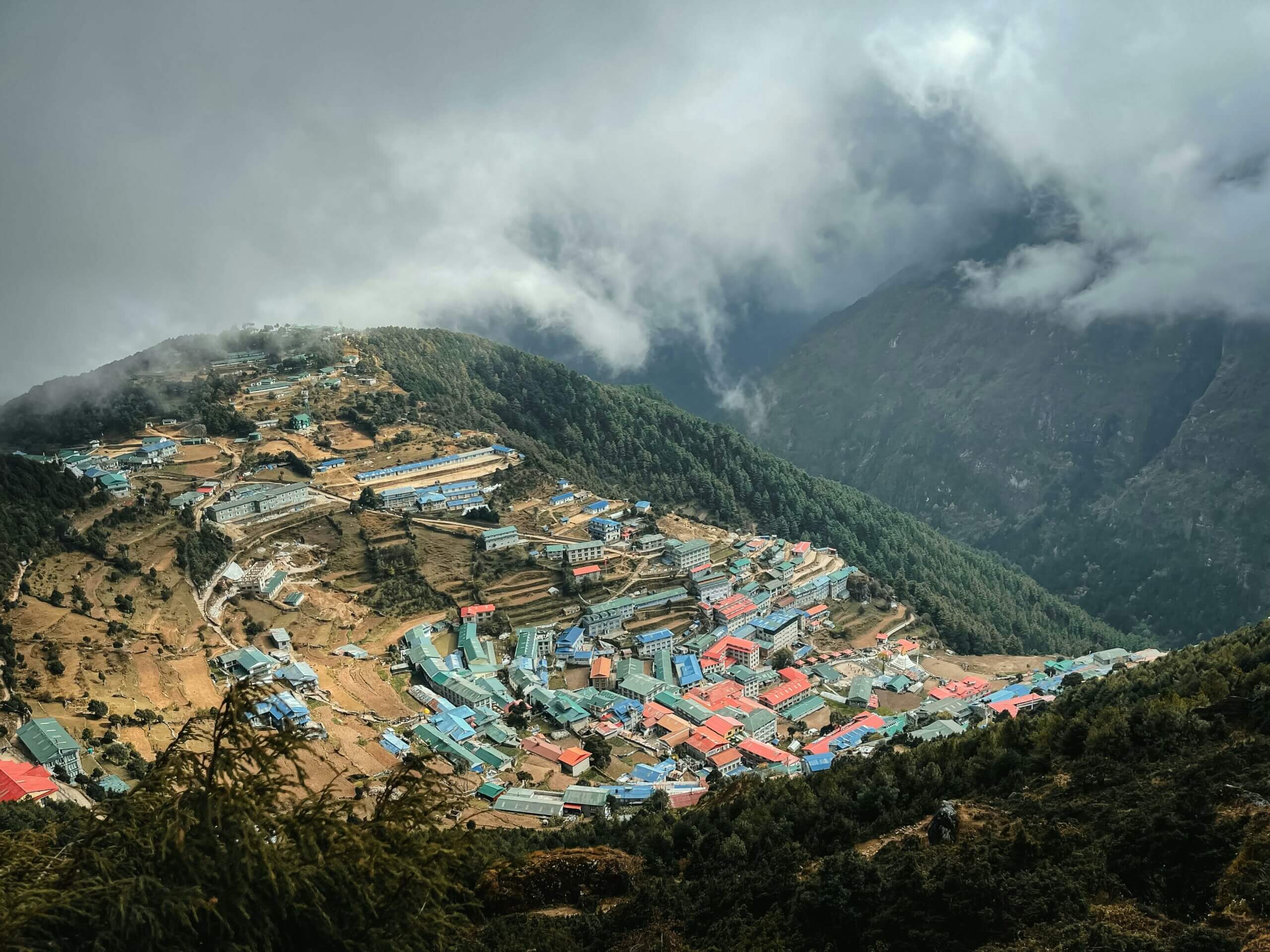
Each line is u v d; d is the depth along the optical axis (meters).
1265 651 90.25
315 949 29.31
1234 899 43.41
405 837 32.12
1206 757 62.06
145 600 153.62
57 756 107.19
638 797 126.94
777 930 55.69
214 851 27.89
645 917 63.84
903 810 74.25
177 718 127.06
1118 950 40.84
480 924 66.69
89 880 26.66
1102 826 56.91
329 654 160.50
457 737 139.50
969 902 48.31
